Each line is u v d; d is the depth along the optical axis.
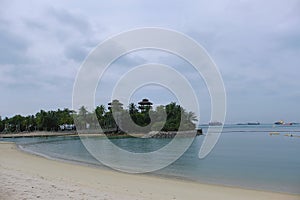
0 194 9.59
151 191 13.24
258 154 37.00
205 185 16.19
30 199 9.11
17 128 121.12
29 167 20.75
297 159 31.22
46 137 91.12
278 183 17.69
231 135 91.31
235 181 18.27
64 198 9.57
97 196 10.37
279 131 116.56
